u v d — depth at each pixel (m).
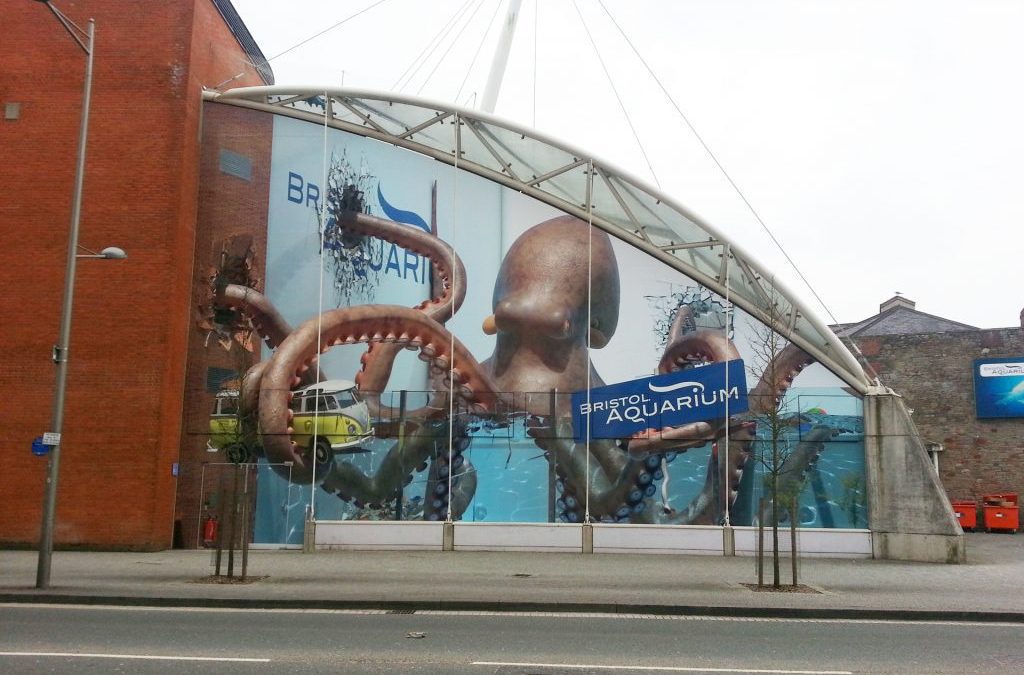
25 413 22.89
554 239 26.45
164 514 23.03
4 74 24.38
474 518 24.75
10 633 10.96
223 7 26.59
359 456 24.88
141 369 22.92
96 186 23.72
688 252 26.31
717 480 24.66
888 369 38.38
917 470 23.27
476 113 26.08
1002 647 10.73
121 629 11.30
